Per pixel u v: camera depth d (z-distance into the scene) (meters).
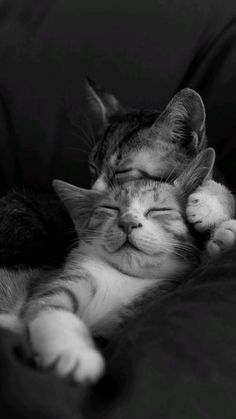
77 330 0.31
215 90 0.54
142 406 0.27
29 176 0.59
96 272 0.43
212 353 0.29
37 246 0.51
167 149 0.51
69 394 0.26
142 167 0.51
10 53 0.60
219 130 0.53
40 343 0.29
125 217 0.43
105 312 0.41
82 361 0.28
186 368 0.28
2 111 0.60
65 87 0.59
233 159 0.51
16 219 0.52
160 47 0.57
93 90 0.58
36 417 0.25
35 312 0.38
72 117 0.58
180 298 0.32
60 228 0.53
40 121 0.59
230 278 0.33
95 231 0.45
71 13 0.60
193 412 0.27
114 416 0.27
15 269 0.49
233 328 0.30
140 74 0.58
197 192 0.44
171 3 0.59
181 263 0.43
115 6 0.59
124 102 0.58
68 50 0.59
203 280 0.34
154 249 0.42
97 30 0.59
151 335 0.30
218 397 0.28
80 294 0.42
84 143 0.58
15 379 0.26
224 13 0.58
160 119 0.51
